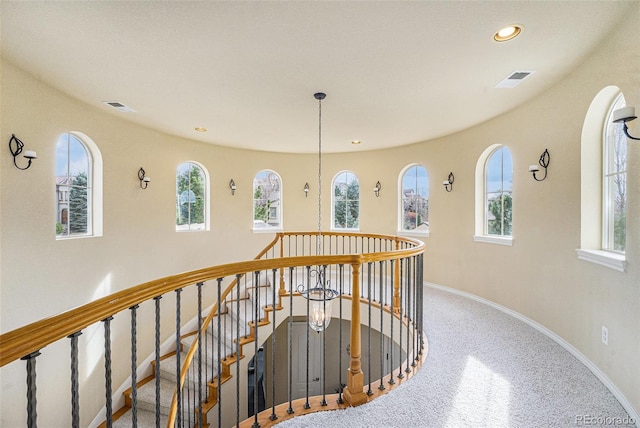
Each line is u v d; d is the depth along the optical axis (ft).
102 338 12.04
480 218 14.42
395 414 6.44
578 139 8.85
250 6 6.01
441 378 7.79
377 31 6.84
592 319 8.19
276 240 16.33
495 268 13.23
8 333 2.97
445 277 16.19
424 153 17.33
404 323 11.53
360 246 20.11
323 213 20.81
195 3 5.92
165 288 4.79
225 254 18.66
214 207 18.24
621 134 7.98
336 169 20.66
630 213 6.65
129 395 13.15
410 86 9.71
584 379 7.75
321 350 20.26
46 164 9.64
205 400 13.30
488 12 6.24
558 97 9.57
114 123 12.84
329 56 7.89
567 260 9.38
